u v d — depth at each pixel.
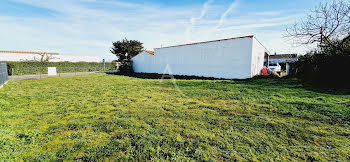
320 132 2.76
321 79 8.48
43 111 4.21
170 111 4.18
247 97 5.63
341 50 7.64
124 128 3.05
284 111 3.95
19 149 2.29
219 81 10.94
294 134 2.71
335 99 4.96
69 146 2.39
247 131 2.86
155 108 4.45
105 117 3.69
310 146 2.33
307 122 3.25
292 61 12.91
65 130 2.99
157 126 3.12
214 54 13.77
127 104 4.92
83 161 2.01
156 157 2.09
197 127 3.06
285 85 8.39
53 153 2.17
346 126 3.03
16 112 4.11
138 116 3.76
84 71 27.12
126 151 2.23
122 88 8.24
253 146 2.35
